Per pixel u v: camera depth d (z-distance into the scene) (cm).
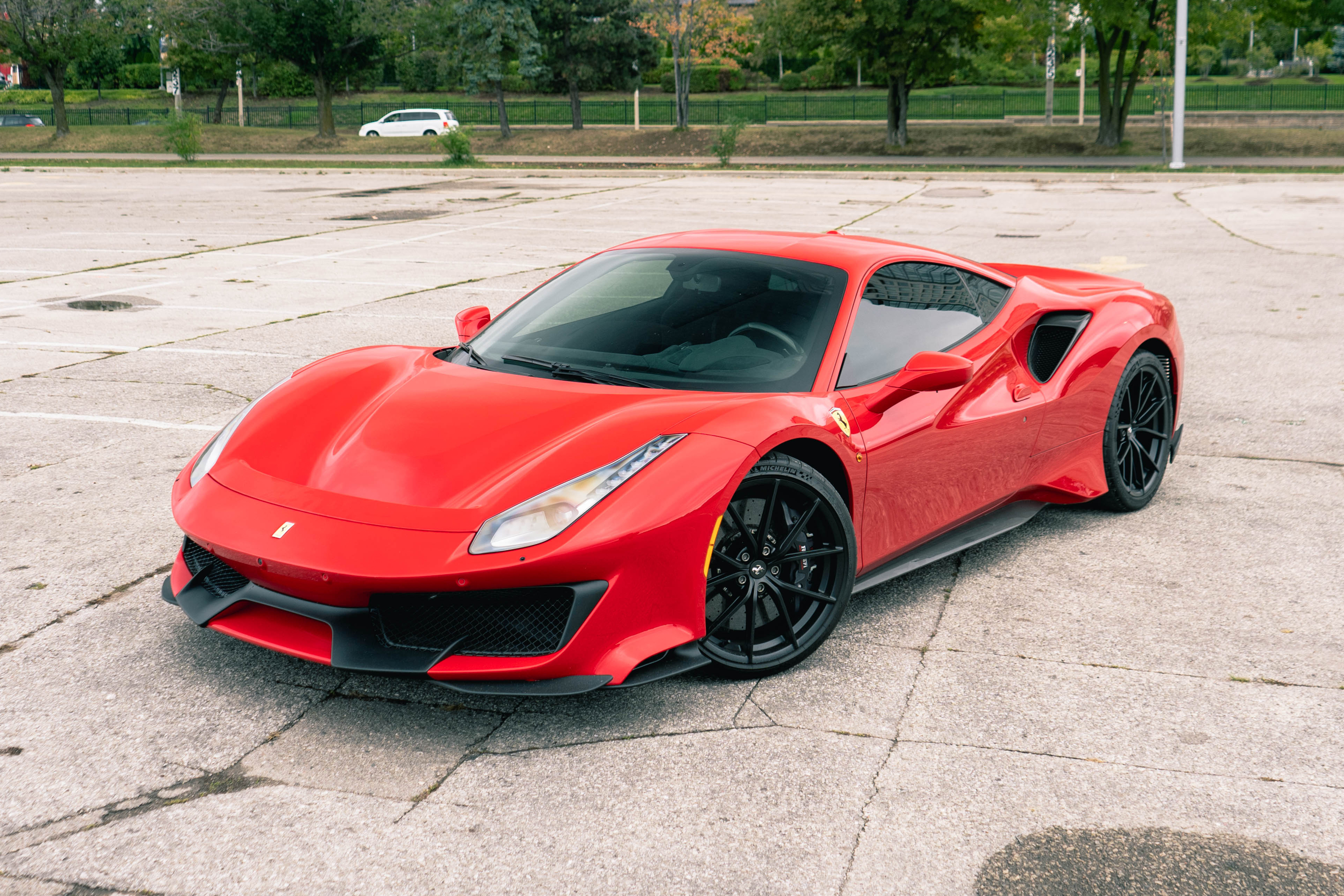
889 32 3519
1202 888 225
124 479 483
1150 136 3600
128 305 945
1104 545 425
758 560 305
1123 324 451
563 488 273
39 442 538
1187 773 268
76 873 224
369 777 262
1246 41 7250
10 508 445
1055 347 433
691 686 310
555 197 2144
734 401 309
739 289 366
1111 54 3409
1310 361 729
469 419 307
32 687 301
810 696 305
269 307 932
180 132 3275
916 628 351
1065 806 254
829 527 318
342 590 266
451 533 266
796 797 256
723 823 245
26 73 7662
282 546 270
